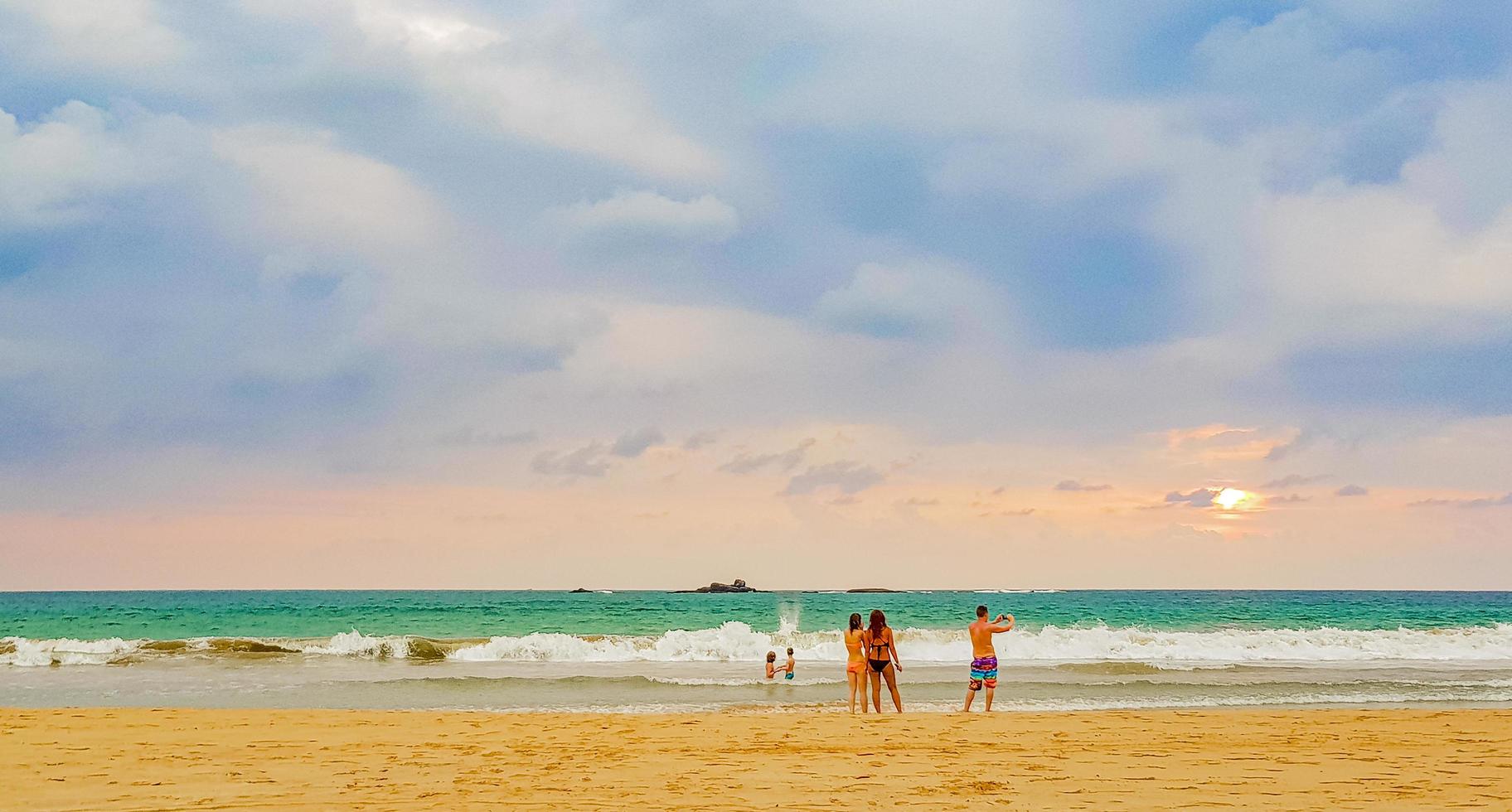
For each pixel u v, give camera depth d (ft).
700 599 377.50
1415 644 95.61
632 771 29.30
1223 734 38.01
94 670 76.07
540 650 88.43
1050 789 26.35
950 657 87.56
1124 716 44.47
